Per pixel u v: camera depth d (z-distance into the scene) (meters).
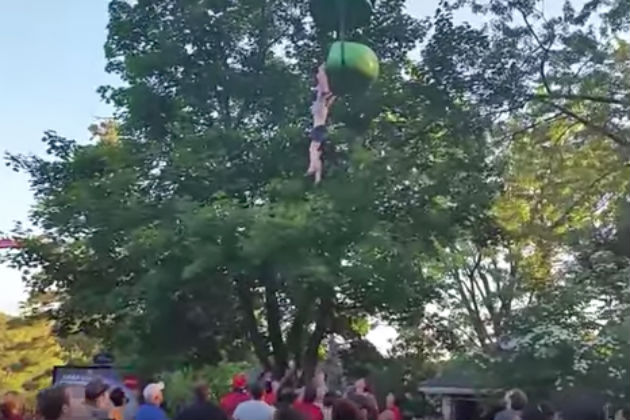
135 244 14.15
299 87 16.03
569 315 12.97
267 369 15.53
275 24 16.61
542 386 11.69
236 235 13.55
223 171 15.24
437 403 23.06
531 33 15.85
